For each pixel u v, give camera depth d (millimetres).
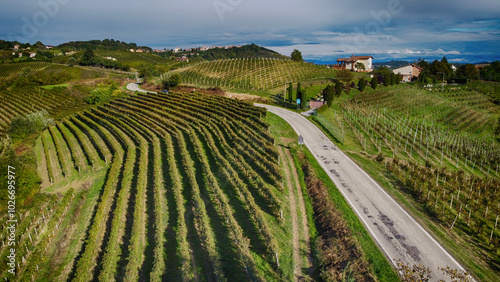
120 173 35656
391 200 27062
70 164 40438
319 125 49219
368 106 66188
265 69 109750
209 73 110812
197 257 21328
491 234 21734
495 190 29703
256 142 38594
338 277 18609
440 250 20781
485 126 65812
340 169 33500
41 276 21109
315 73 103625
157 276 19234
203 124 49406
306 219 25203
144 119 53250
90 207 29469
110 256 21188
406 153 41531
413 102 74875
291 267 19844
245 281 18781
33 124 52094
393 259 19688
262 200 27125
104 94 74188
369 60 123375
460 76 113250
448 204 26797
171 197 29344
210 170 33219
